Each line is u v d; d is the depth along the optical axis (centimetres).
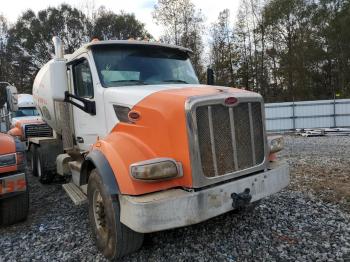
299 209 503
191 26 3528
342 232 420
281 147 429
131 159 345
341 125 2056
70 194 484
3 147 462
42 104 741
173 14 3472
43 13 4634
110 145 371
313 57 3838
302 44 3869
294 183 657
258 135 384
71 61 518
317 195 576
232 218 471
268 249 382
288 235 415
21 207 491
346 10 3838
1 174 464
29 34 4522
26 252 406
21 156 480
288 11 3947
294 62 3866
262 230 432
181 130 334
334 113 2061
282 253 372
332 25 3875
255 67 4091
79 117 530
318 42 3903
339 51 3872
